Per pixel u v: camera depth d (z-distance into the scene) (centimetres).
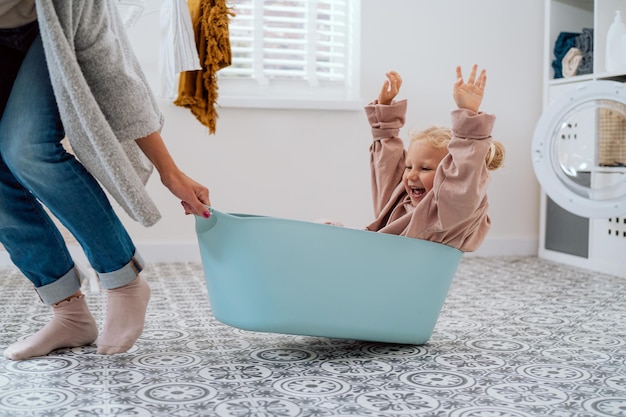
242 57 292
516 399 111
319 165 291
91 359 133
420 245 139
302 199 290
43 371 125
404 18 296
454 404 109
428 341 152
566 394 114
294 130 288
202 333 158
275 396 112
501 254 310
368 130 294
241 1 288
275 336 157
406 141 298
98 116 116
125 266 133
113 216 131
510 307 193
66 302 138
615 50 257
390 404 108
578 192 254
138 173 138
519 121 309
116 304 134
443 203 138
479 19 302
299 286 133
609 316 182
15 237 133
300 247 132
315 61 295
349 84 297
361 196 295
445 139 155
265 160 286
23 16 127
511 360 136
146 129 127
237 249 132
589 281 241
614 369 130
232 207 285
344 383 120
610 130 249
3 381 119
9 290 214
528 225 311
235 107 282
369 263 136
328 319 136
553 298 208
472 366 131
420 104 300
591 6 297
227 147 283
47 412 103
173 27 211
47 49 116
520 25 306
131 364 130
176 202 279
